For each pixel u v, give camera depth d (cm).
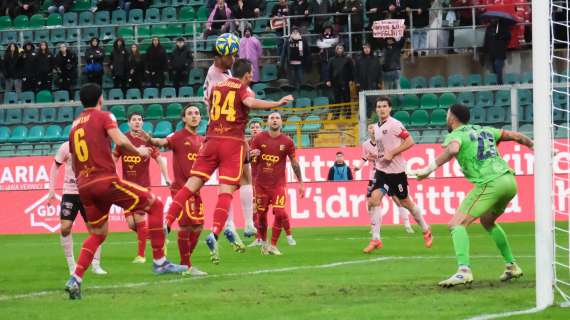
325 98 5769
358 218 4578
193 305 1964
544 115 1886
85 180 2091
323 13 6053
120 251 3566
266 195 3272
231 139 2409
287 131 5428
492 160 2183
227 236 3300
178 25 6675
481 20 5950
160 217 2417
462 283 2166
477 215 2173
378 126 3241
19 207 4775
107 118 2088
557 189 4128
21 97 6175
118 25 6375
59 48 6450
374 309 1855
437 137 5178
